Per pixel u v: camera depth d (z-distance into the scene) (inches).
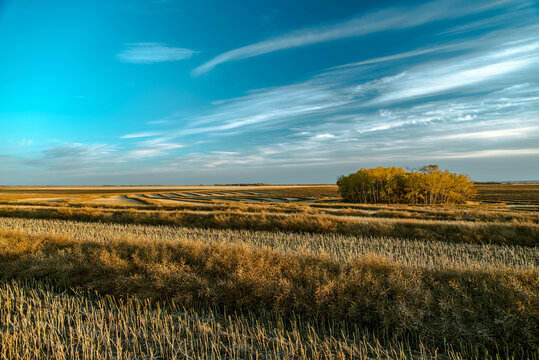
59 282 304.0
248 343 201.5
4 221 832.3
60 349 188.5
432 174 2534.5
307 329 219.6
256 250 358.3
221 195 3673.7
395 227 653.9
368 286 248.1
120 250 373.4
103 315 237.1
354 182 2723.9
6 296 266.1
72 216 935.0
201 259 331.9
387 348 196.5
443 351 194.4
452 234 592.1
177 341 203.8
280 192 4630.9
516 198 2933.1
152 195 3718.0
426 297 223.5
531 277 251.0
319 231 669.3
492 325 199.3
